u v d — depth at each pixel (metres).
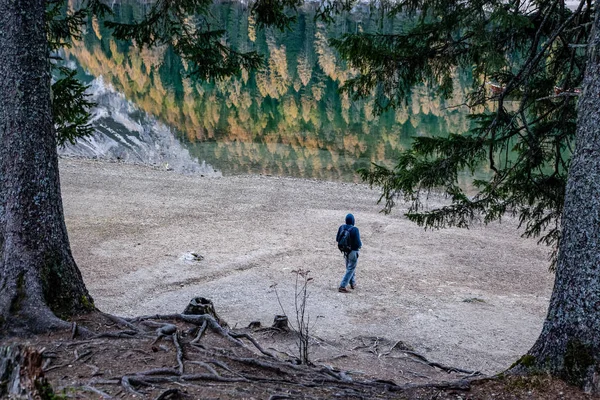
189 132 43.78
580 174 4.58
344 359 8.52
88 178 23.92
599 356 4.39
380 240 18.05
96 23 99.88
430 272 15.15
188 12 8.08
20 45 5.58
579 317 4.50
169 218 19.02
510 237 19.16
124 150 34.22
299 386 5.00
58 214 5.92
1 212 5.66
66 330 5.38
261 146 39.88
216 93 71.75
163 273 13.54
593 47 4.55
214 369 4.98
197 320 6.25
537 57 6.49
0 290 5.45
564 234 4.73
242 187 24.94
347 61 7.58
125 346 5.27
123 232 16.84
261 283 13.26
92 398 4.05
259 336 9.02
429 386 4.95
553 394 4.38
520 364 4.90
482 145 7.37
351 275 12.91
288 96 70.00
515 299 13.42
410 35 7.23
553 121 7.38
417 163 7.61
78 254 14.43
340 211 21.58
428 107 61.78
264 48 91.94
